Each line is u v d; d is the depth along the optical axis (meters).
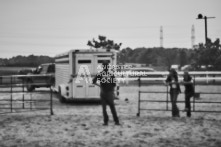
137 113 13.39
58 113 14.39
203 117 13.07
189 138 8.82
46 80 26.34
